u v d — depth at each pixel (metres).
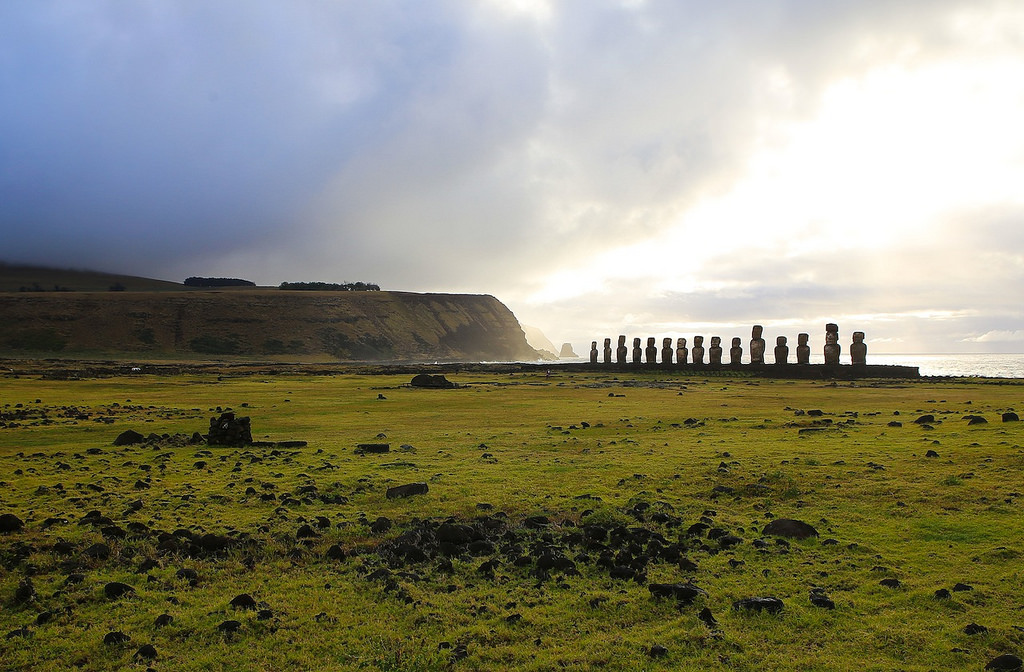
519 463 24.80
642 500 18.70
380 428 37.25
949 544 14.51
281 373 107.31
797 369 89.25
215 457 27.16
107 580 13.30
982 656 9.82
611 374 105.94
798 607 11.71
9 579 13.23
